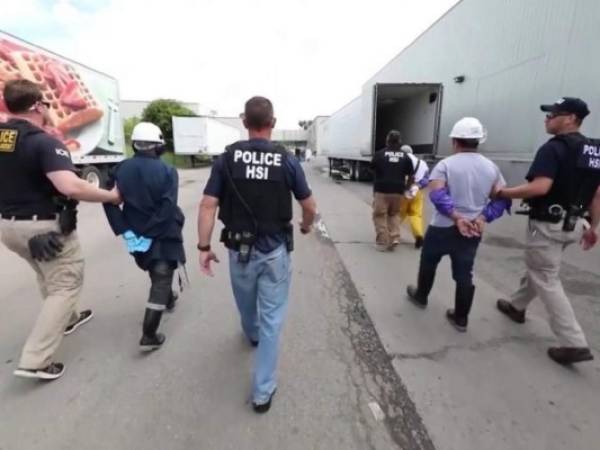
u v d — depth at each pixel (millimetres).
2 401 2184
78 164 9969
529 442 1880
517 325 3062
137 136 2646
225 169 1995
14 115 2182
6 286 3930
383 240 5289
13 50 7750
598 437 1908
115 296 3650
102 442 1893
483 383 2332
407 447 1863
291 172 2016
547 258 2516
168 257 2701
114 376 2420
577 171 2332
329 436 1932
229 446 1869
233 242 2033
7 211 2199
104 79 11336
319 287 3889
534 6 6480
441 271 4301
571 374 2416
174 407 2141
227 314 3277
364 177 16266
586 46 5273
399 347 2746
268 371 2096
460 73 9758
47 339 2299
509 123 7332
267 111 1957
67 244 2357
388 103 14133
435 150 10984
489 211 2752
